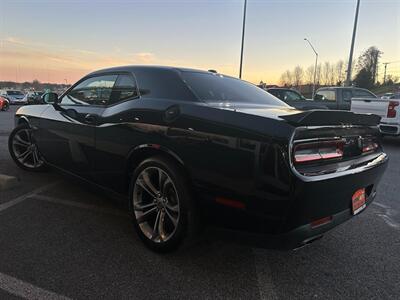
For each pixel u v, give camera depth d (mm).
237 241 2578
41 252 2955
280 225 2346
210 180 2566
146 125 2988
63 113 4125
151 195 3043
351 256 3141
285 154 2277
